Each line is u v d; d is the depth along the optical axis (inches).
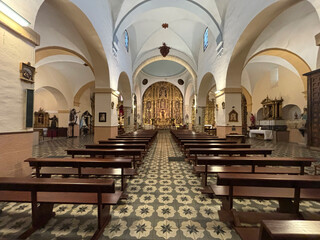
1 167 138.2
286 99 549.6
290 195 97.5
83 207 118.1
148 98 1115.3
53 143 453.1
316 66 338.6
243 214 97.5
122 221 103.1
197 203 125.3
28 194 99.7
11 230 94.7
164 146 402.9
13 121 147.6
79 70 567.2
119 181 169.6
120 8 370.9
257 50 366.6
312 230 47.1
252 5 264.7
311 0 174.2
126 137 332.8
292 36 346.0
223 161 134.3
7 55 141.5
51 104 670.5
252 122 671.1
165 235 91.0
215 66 433.1
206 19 412.8
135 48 608.1
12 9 134.1
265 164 134.6
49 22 277.9
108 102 370.6
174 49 634.2
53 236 89.5
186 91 1019.3
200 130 617.9
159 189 150.6
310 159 135.0
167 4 409.4
